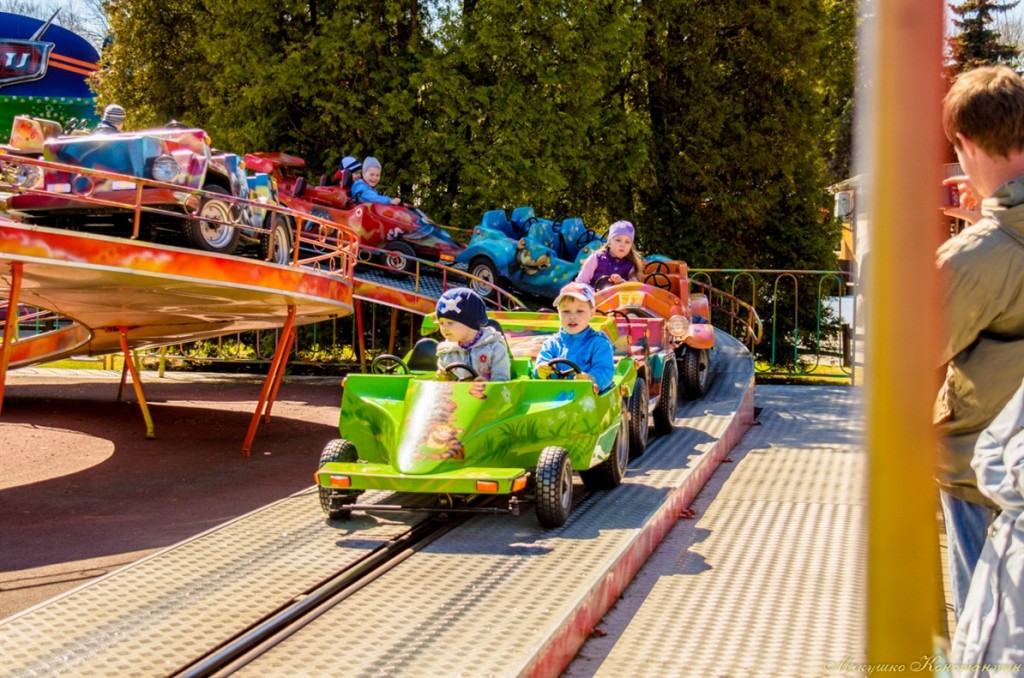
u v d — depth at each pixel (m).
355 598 5.00
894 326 1.57
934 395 1.58
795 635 4.88
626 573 5.73
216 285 9.49
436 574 5.37
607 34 18.36
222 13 17.77
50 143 10.03
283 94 18.06
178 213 9.48
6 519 7.72
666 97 21.94
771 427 10.55
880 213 1.56
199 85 18.55
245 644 4.46
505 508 6.86
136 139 9.92
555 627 4.54
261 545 6.02
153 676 4.12
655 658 4.70
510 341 9.12
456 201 18.72
